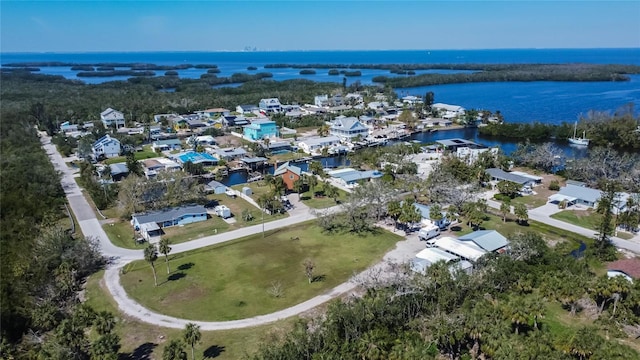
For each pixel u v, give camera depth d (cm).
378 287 5444
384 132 16925
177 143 15012
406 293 5128
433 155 13375
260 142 15275
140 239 7806
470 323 4494
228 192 10269
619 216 8025
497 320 4522
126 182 9475
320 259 6969
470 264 6259
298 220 8712
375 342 4384
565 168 11256
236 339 4991
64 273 6072
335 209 9112
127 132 17138
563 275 5425
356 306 4812
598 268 6438
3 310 5306
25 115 18112
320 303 5684
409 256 6906
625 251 6944
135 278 6462
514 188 9594
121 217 8938
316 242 7638
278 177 10375
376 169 12250
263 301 5788
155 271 6662
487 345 4259
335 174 11381
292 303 5719
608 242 7144
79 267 6594
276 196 9431
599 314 5234
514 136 16525
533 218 8475
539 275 5741
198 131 17475
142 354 4784
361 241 7581
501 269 5738
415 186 9969
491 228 8012
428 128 18025
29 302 5572
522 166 12094
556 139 16000
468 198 8944
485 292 5425
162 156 14038
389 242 7506
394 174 11525
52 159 13875
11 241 7369
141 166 12194
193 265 6850
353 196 8588
